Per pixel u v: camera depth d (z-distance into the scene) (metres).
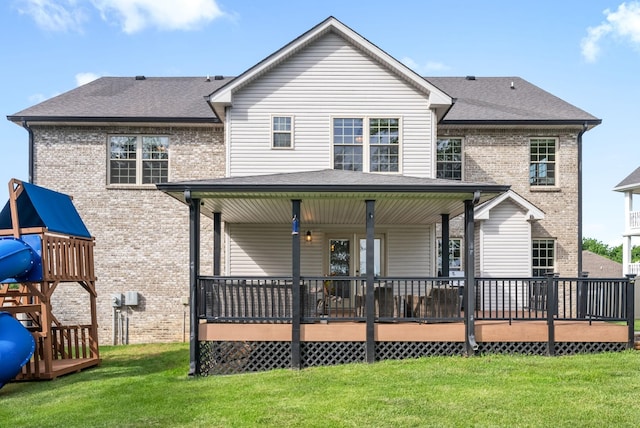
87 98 16.28
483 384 7.22
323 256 13.95
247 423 5.88
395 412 6.08
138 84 17.84
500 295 14.46
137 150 15.20
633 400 6.39
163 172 15.19
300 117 12.80
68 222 10.69
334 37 12.95
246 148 12.70
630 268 22.62
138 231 14.93
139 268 14.87
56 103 15.77
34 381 9.29
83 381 9.16
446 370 8.05
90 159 14.99
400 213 11.73
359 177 9.88
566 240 15.45
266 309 9.26
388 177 10.03
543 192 15.49
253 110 12.77
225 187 8.62
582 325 9.46
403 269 13.86
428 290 13.66
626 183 22.52
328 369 8.58
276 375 8.37
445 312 9.49
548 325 9.28
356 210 11.22
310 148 12.73
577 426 5.54
